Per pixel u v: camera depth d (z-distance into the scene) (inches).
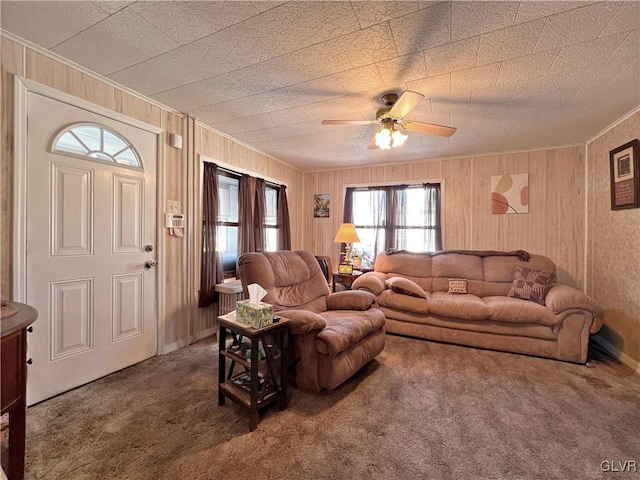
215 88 91.6
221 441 61.7
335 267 194.1
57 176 77.7
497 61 74.8
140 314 99.1
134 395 79.0
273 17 60.8
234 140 139.8
